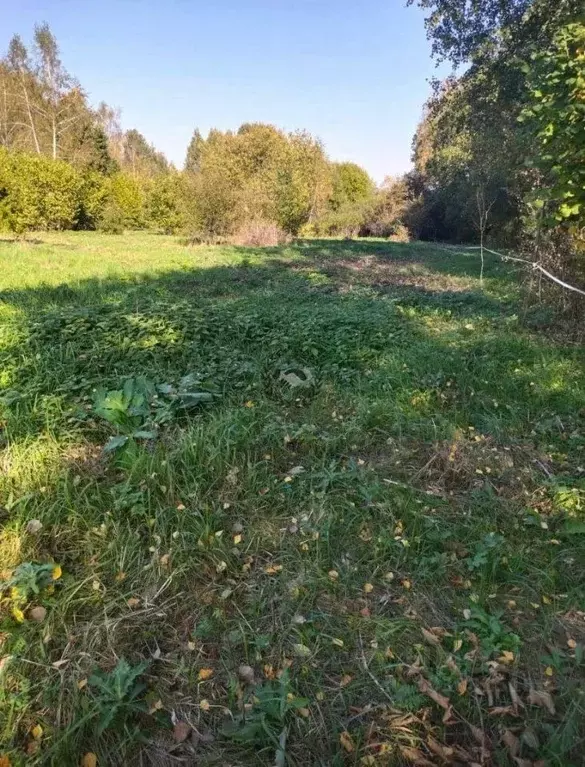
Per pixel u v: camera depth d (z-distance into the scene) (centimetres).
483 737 169
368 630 211
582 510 281
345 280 1116
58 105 3575
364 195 4241
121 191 2942
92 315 560
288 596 224
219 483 294
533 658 198
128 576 230
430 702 181
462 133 1778
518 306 740
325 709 180
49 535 250
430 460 324
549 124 457
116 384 400
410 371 468
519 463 335
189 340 514
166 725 176
